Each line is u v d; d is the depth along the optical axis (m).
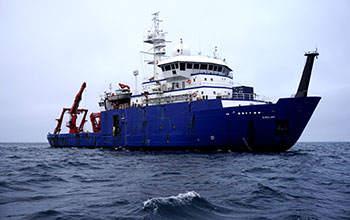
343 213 12.85
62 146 74.06
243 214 12.80
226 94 45.62
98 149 58.88
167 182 19.88
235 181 19.92
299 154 38.88
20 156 48.78
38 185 20.34
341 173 24.34
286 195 16.16
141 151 48.78
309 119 35.88
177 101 44.81
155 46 57.94
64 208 14.02
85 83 67.88
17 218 12.57
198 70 47.34
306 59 35.94
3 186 19.42
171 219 12.17
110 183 20.55
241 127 38.31
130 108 51.25
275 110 36.47
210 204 14.01
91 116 67.12
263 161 31.02
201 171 24.42
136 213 12.77
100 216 12.62
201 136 41.34
